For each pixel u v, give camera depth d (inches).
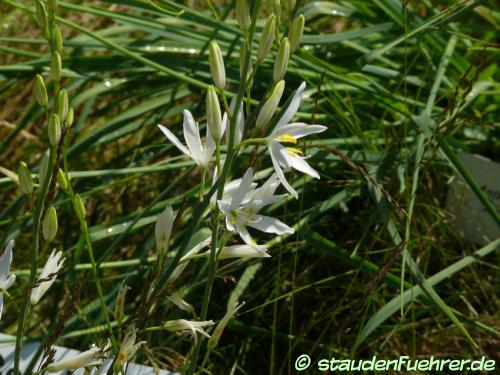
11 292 21.3
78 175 21.6
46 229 11.7
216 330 12.6
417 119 22.2
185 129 12.3
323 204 22.3
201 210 12.2
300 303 22.8
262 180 23.0
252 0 18.7
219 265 21.7
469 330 20.8
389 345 21.0
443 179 24.5
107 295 21.5
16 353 12.4
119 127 24.5
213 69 11.6
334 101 25.0
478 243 23.0
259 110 12.0
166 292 12.1
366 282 21.9
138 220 21.0
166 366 18.3
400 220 22.6
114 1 23.5
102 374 13.6
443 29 23.0
